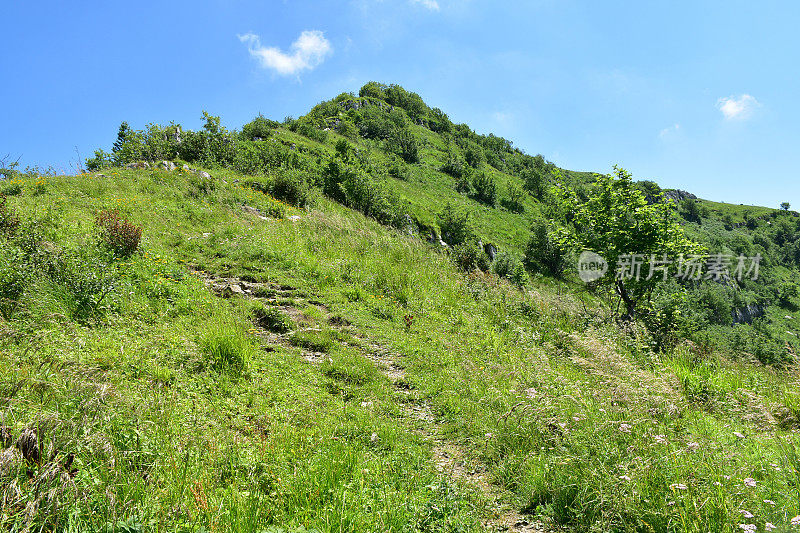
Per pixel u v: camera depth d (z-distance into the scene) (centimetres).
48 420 304
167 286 772
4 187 1193
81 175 1522
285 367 598
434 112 9706
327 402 518
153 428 355
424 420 518
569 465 364
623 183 1309
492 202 5288
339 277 1102
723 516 273
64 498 246
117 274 755
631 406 439
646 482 312
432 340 829
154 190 1528
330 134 5500
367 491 326
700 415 480
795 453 360
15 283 586
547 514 335
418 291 1137
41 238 794
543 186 6475
